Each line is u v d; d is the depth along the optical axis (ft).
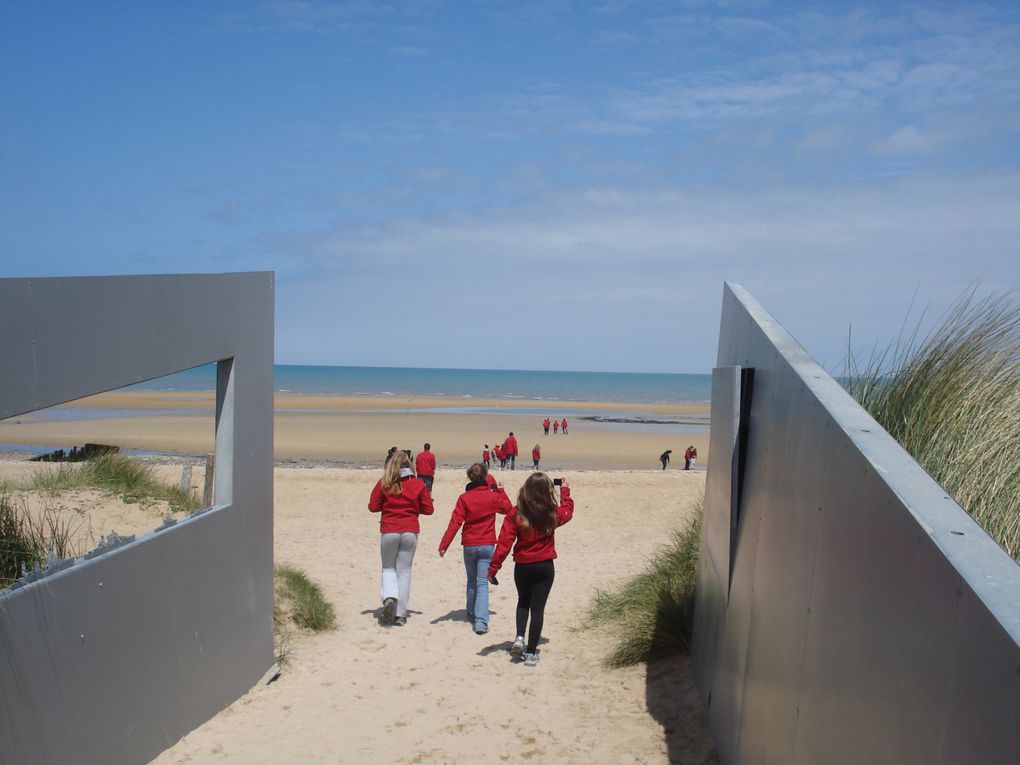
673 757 14.93
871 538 7.37
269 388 19.88
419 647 23.71
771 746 10.28
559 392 424.87
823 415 9.22
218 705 17.17
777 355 12.12
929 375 15.80
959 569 5.65
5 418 10.74
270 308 19.76
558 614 27.63
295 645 22.95
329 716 17.40
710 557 16.94
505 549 22.02
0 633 10.33
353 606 29.01
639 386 527.40
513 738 16.26
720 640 14.76
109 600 12.89
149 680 14.21
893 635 6.70
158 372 14.61
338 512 51.16
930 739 5.87
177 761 14.42
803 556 9.61
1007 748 4.85
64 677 11.67
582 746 15.74
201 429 141.69
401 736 16.34
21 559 15.35
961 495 13.19
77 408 205.57
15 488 30.73
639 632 21.11
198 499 34.24
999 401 14.83
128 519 29.45
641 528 46.52
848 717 7.57
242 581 18.44
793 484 10.41
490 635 25.29
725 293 18.58
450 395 364.79
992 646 5.09
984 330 15.94
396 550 26.76
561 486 22.79
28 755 10.79
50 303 11.68
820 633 8.64
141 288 14.08
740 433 14.62
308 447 137.39
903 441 14.66
